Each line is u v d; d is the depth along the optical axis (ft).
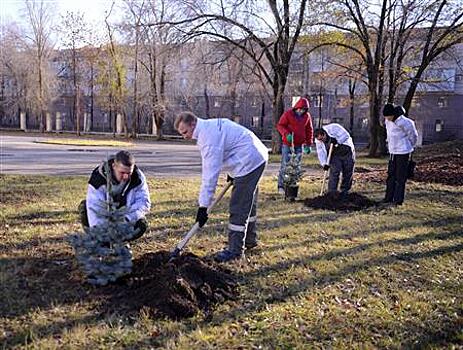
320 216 22.58
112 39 120.98
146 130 151.64
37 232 17.84
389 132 26.21
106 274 12.03
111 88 129.39
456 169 44.68
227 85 85.97
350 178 27.22
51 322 10.36
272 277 13.84
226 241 17.38
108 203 12.25
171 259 13.41
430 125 132.46
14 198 25.36
